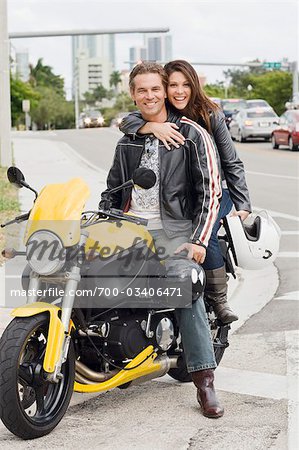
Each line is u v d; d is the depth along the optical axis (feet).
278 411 17.43
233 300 28.50
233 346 22.66
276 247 19.65
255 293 29.55
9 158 73.05
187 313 17.12
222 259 18.69
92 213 16.84
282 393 18.61
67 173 70.13
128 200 17.83
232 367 20.70
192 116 18.43
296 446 15.51
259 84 269.64
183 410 17.62
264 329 24.48
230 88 344.28
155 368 17.56
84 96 518.37
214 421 16.92
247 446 15.56
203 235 17.12
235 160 19.02
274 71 277.23
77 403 18.13
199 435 16.16
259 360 21.27
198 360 17.21
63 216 15.48
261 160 87.81
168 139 17.30
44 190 16.16
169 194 17.35
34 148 106.22
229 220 19.16
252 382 19.43
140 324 16.94
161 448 15.55
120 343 16.60
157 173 17.43
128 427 16.65
